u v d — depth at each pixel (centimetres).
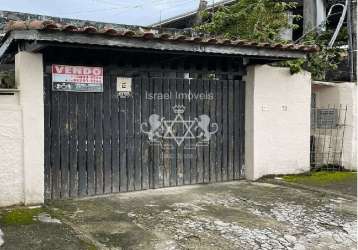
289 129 827
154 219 532
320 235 485
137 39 575
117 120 671
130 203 610
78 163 639
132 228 495
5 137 563
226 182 770
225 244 449
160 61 702
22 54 573
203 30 1105
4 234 463
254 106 779
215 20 1091
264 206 602
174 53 632
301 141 844
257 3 1054
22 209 560
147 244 445
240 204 611
